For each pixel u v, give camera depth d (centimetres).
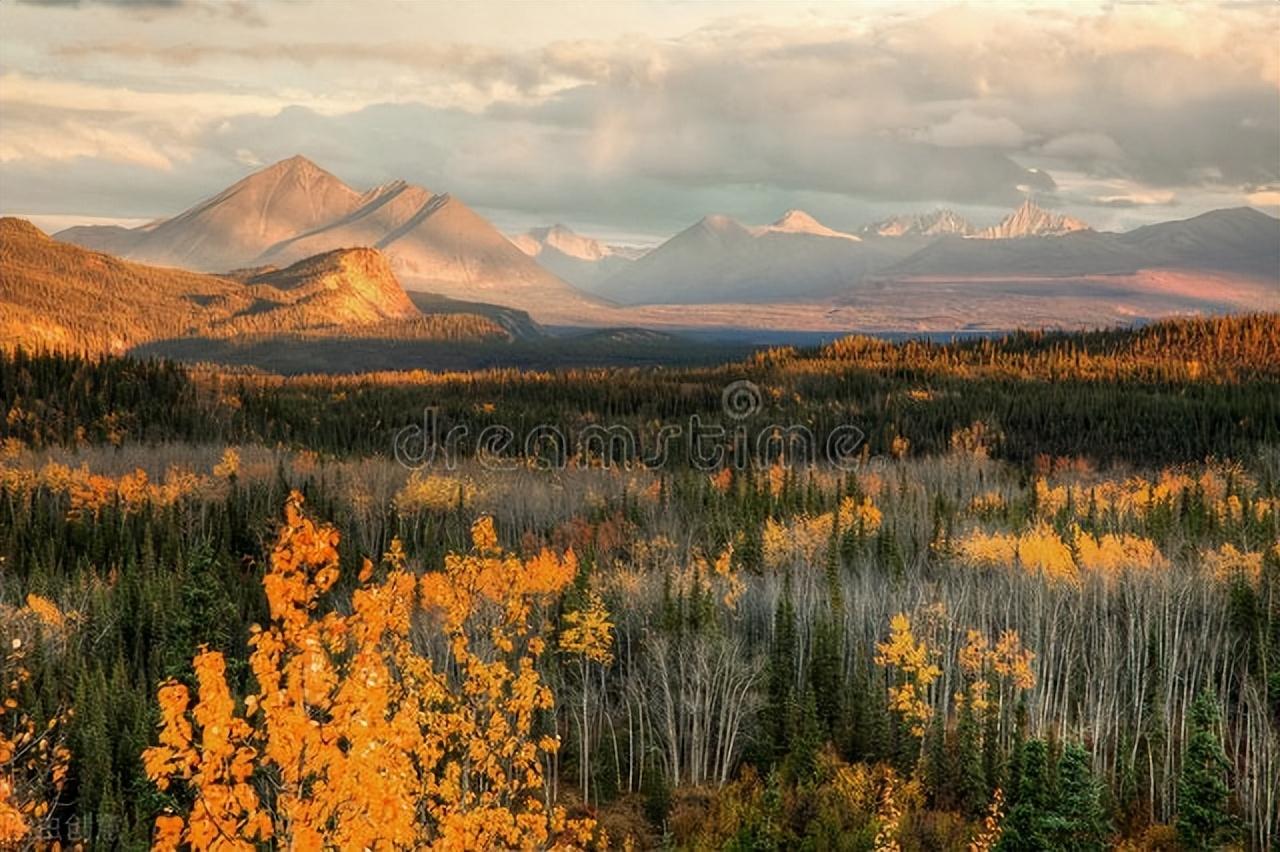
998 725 8250
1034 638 9644
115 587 10862
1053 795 6525
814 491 15012
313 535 1873
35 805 3178
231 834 1725
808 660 9462
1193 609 10125
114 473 17862
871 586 10794
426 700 3244
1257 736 8038
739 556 12119
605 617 8075
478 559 3906
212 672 1752
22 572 12112
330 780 1797
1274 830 7325
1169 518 13262
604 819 7162
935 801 7706
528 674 3562
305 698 1806
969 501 15512
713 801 7462
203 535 12888
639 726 8425
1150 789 7812
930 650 9069
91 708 7044
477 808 3052
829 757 7938
